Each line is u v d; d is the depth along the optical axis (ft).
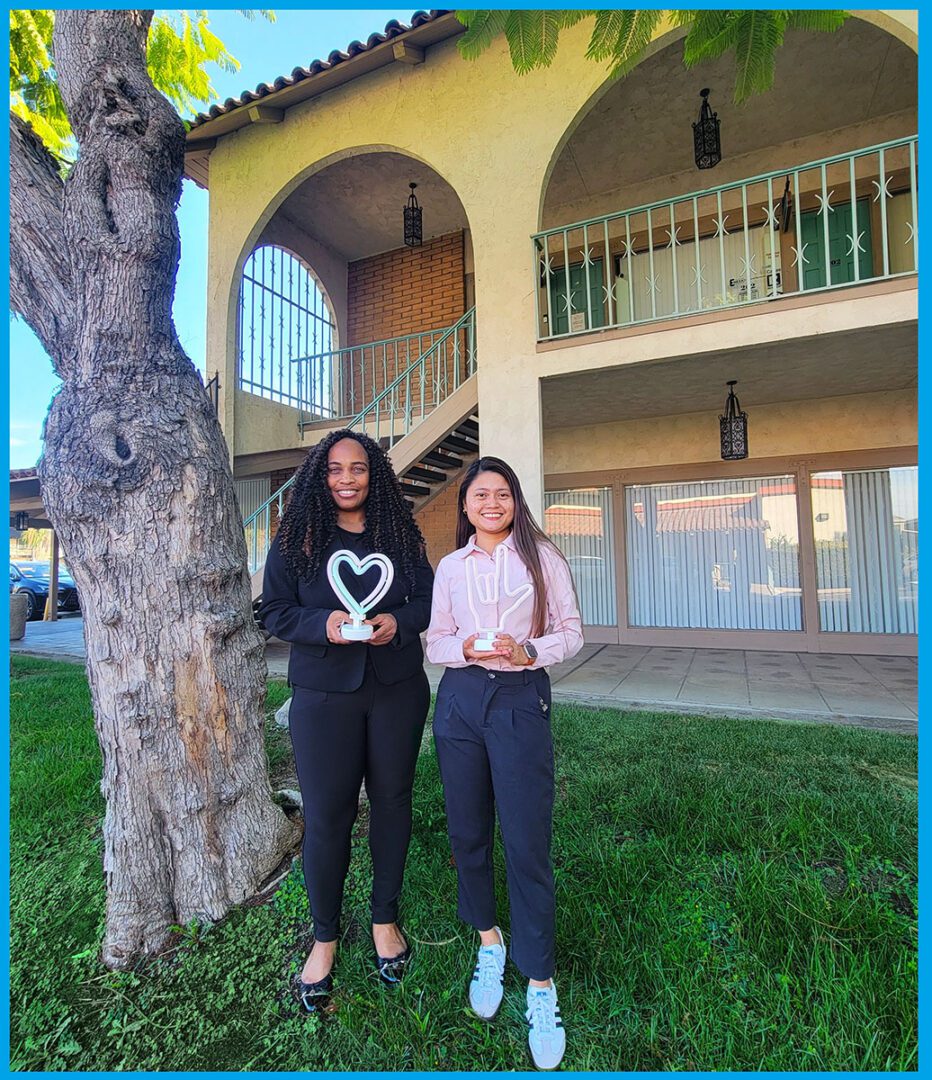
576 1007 5.05
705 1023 4.79
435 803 8.91
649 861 7.05
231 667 6.89
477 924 5.26
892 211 20.25
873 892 6.44
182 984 5.56
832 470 21.94
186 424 6.73
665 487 25.18
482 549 5.60
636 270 23.99
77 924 6.45
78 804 9.25
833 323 13.51
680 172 23.06
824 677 17.76
